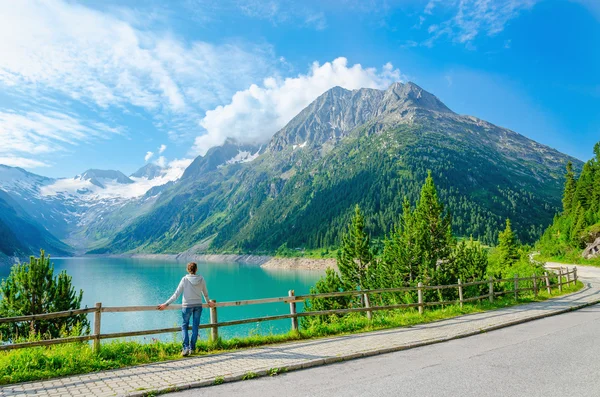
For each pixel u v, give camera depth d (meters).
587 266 54.72
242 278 146.25
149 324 60.56
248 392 7.12
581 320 15.27
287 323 57.12
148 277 155.62
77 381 7.77
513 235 48.62
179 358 9.64
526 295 23.62
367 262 39.94
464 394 6.69
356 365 8.93
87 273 176.75
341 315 30.03
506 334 12.57
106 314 71.00
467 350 10.25
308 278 144.62
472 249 26.19
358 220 40.50
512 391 6.82
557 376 7.68
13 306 19.36
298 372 8.45
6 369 8.17
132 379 7.86
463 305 18.41
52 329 19.77
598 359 9.01
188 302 10.18
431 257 26.33
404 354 9.96
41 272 20.11
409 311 19.00
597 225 63.56
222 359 9.41
